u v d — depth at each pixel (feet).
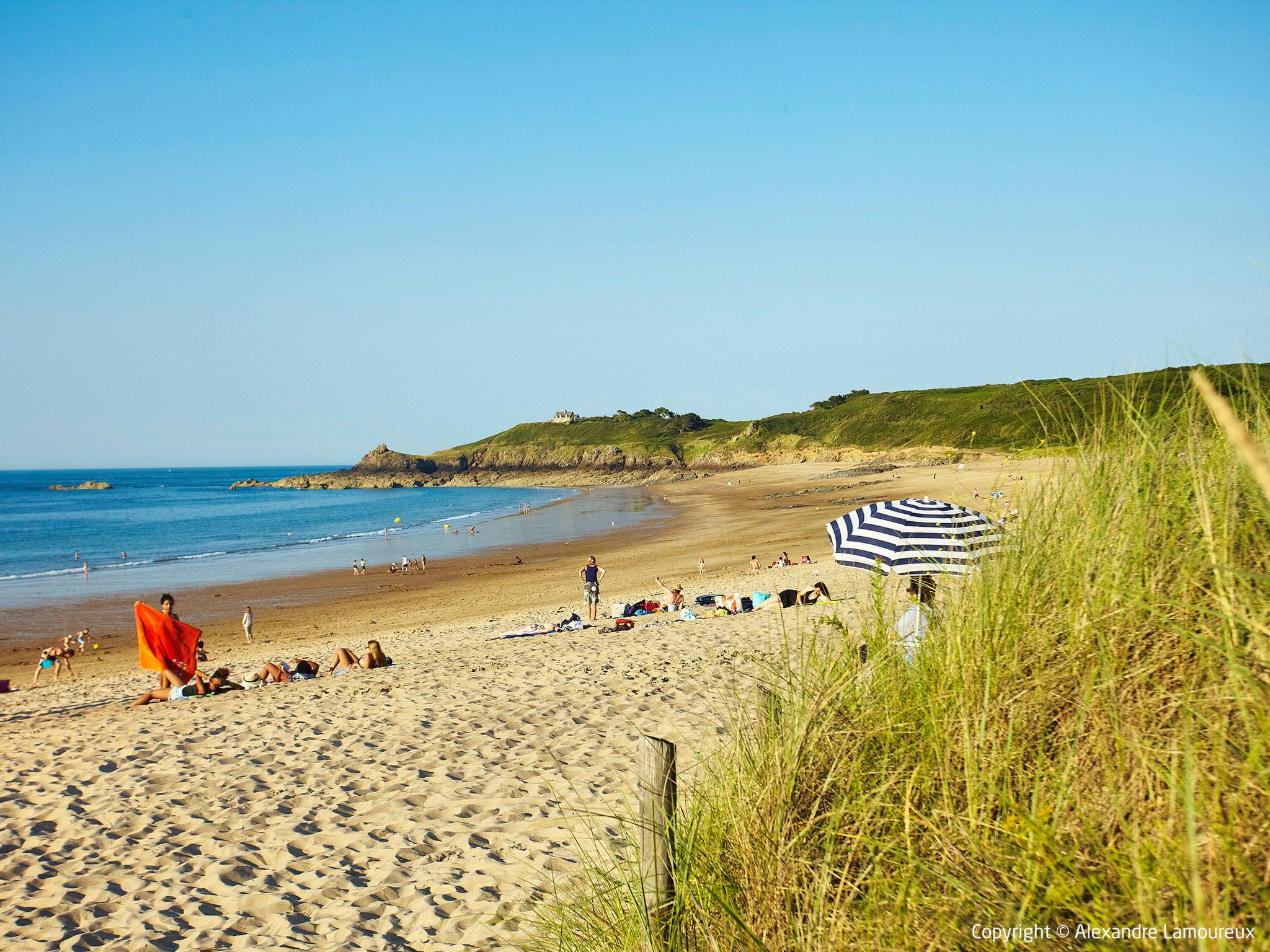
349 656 40.70
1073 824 6.82
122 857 17.56
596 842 11.73
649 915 8.34
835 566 70.64
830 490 201.05
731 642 34.99
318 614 84.07
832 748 8.69
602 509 234.17
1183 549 7.97
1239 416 8.24
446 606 83.87
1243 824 5.81
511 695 29.45
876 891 7.08
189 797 20.98
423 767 22.00
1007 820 6.90
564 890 13.35
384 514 263.49
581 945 9.82
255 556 148.97
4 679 60.95
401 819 18.51
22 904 15.53
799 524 135.33
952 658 8.75
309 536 189.06
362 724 27.07
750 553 102.99
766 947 7.31
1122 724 7.09
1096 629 7.72
